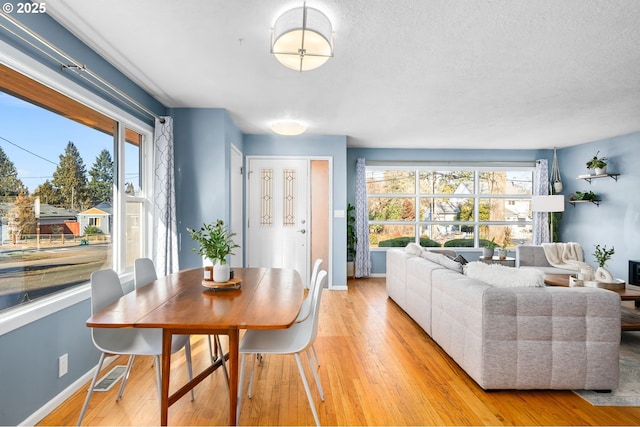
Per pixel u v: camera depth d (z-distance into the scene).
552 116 4.25
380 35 2.29
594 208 5.74
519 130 4.99
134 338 2.04
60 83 2.15
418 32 2.25
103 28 2.21
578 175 6.06
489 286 2.36
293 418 1.99
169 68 2.83
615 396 2.23
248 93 3.43
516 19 2.09
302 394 2.25
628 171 5.18
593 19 2.09
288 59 2.22
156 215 3.52
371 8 1.98
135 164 3.37
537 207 5.88
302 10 1.91
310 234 5.39
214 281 2.26
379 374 2.54
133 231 3.32
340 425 1.92
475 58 2.64
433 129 4.95
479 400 2.18
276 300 1.97
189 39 2.35
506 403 2.15
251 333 2.14
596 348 2.20
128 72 2.92
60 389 2.13
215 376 2.50
